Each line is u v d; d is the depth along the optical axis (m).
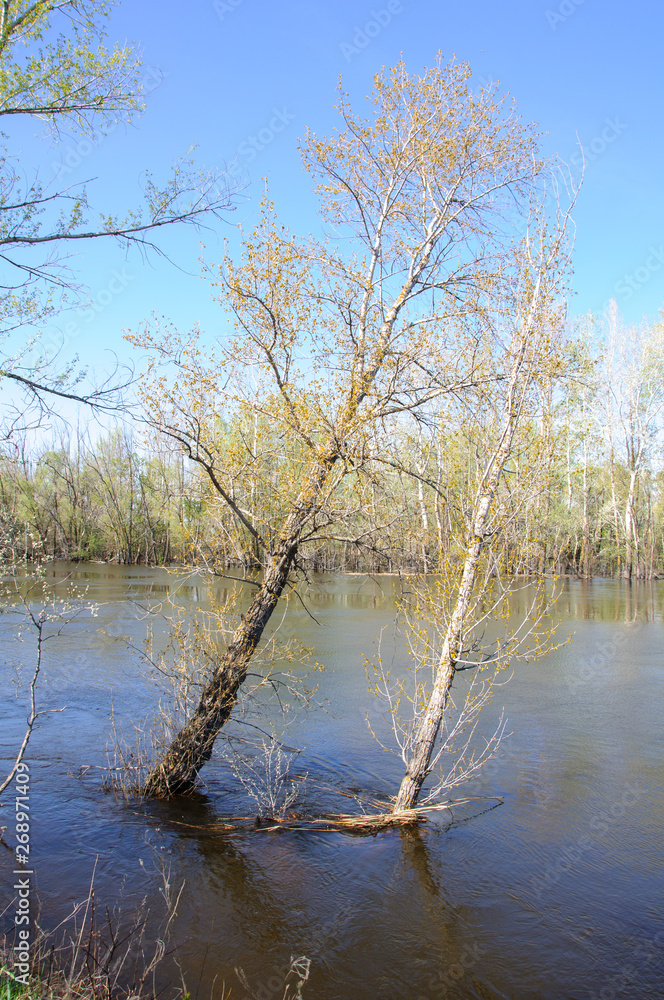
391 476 8.64
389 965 5.27
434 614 8.03
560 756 9.94
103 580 33.34
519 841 7.38
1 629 17.75
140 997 4.50
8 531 7.83
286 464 8.73
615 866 6.86
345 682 13.77
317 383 8.28
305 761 9.60
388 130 9.60
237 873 6.57
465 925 5.82
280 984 4.95
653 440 42.88
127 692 12.40
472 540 7.68
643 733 11.00
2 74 6.25
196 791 8.52
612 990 5.00
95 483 44.72
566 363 8.02
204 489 9.02
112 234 6.78
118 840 7.10
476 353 8.80
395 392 8.53
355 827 7.61
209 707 8.34
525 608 24.09
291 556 8.62
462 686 13.85
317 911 5.98
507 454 7.73
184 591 27.12
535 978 5.14
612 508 43.28
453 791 8.71
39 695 12.12
